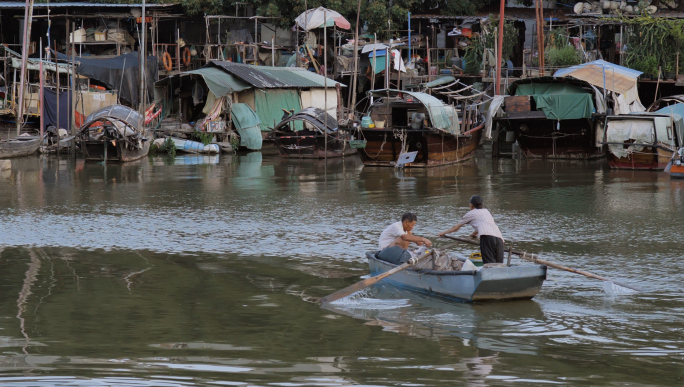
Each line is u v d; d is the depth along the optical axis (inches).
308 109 1502.2
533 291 471.2
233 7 1873.8
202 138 1583.4
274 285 518.9
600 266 567.5
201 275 547.8
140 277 542.3
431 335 409.7
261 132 1632.6
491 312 450.0
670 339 402.6
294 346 393.1
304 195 961.5
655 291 496.4
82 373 353.1
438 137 1280.8
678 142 1245.7
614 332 414.0
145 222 765.9
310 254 614.5
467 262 472.1
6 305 469.1
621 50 1622.8
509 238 674.2
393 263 502.9
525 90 1397.6
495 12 1909.4
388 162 1312.7
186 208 856.9
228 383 341.7
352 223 754.2
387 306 464.4
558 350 386.3
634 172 1206.9
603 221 755.4
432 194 964.0
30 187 1047.0
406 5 1852.9
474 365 365.1
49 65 1592.0
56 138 1547.7
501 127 1472.7
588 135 1353.3
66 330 418.3
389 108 1311.5
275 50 1925.4
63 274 551.2
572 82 1358.3
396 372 356.2
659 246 636.1
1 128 1588.3
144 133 1492.4
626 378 349.1
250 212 826.8
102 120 1384.1
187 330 419.5
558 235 685.9
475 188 1021.2
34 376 349.1
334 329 420.5
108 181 1117.7
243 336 409.4
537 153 1432.1
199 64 1907.0
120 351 385.1
